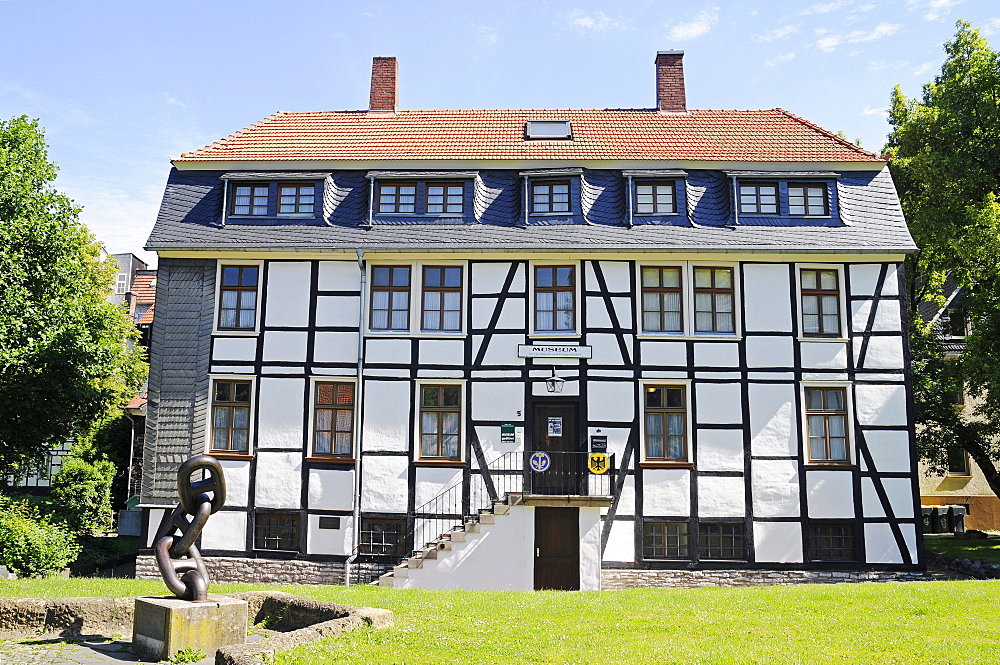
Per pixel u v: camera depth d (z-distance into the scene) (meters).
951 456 21.92
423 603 10.97
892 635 9.05
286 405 17.09
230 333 17.27
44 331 16.62
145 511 16.88
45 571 16.19
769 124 20.27
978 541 21.17
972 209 18.12
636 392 16.81
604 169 18.27
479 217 17.75
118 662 8.38
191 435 16.98
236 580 16.59
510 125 20.48
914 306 22.98
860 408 16.75
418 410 16.98
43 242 16.98
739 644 8.65
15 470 20.31
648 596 11.96
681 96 21.66
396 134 19.91
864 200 17.81
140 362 25.83
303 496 16.78
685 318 17.05
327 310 17.33
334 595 11.80
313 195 18.03
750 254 17.06
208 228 17.72
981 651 8.36
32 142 18.02
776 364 16.88
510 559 15.48
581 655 8.21
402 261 17.42
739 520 16.42
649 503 16.45
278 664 7.76
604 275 17.19
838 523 16.42
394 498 16.69
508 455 16.70
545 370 16.92
